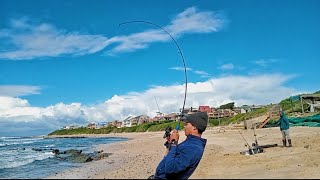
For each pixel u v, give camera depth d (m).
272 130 31.92
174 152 5.00
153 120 117.44
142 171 11.73
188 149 4.93
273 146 16.08
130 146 31.23
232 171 9.62
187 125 5.19
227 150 16.89
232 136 28.69
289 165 10.28
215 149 17.77
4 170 15.54
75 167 15.34
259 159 11.92
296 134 22.94
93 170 13.46
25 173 13.98
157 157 17.66
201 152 5.04
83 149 31.41
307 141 17.42
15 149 37.88
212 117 75.50
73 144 49.12
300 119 35.84
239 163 11.30
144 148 26.72
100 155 21.17
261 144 17.92
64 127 182.25
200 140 5.14
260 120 41.66
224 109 81.56
